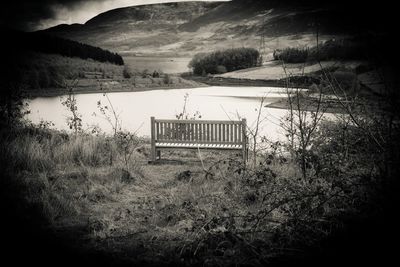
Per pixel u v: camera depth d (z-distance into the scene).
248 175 6.93
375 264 3.87
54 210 5.79
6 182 6.47
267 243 4.55
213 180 7.26
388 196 4.52
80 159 8.76
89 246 4.83
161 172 8.33
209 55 141.88
